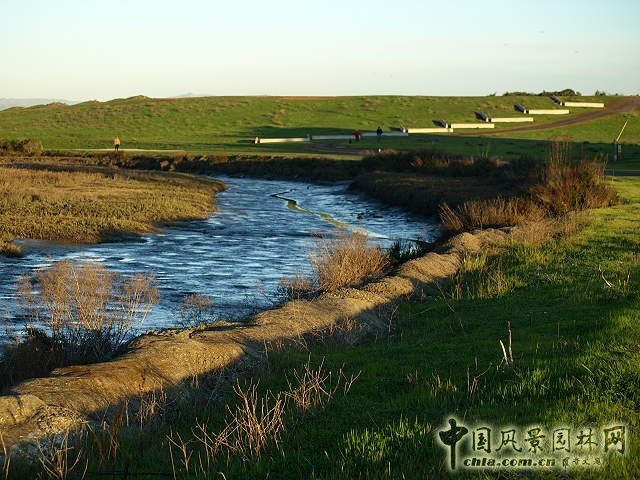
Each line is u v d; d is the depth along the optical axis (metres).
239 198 48.97
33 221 28.72
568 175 33.09
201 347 9.33
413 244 27.61
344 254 17.78
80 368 8.08
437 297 15.67
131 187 46.78
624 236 22.59
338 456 6.33
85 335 10.84
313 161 69.25
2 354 11.54
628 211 30.50
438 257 19.47
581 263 17.94
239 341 10.35
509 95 167.62
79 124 137.38
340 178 62.47
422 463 6.09
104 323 12.82
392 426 6.95
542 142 94.00
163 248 26.36
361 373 9.24
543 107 147.12
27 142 83.94
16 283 18.81
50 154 83.62
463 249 21.56
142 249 25.94
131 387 7.93
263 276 20.98
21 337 12.91
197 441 7.00
